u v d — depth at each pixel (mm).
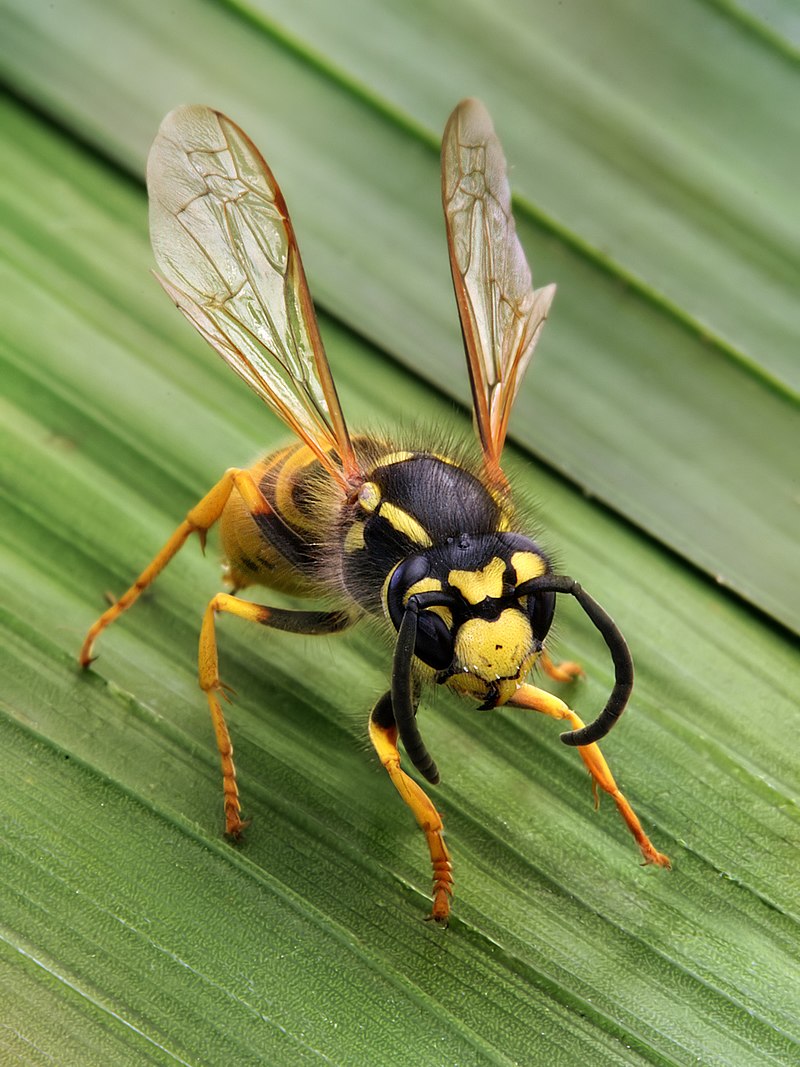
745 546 93
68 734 86
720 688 91
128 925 83
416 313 97
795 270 97
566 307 97
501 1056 83
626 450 95
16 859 84
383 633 86
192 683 89
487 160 89
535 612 84
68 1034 81
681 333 96
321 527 88
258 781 87
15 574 89
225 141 86
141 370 95
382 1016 83
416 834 86
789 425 95
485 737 89
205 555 91
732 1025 84
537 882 86
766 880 87
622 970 84
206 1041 82
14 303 95
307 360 87
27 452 92
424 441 89
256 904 84
